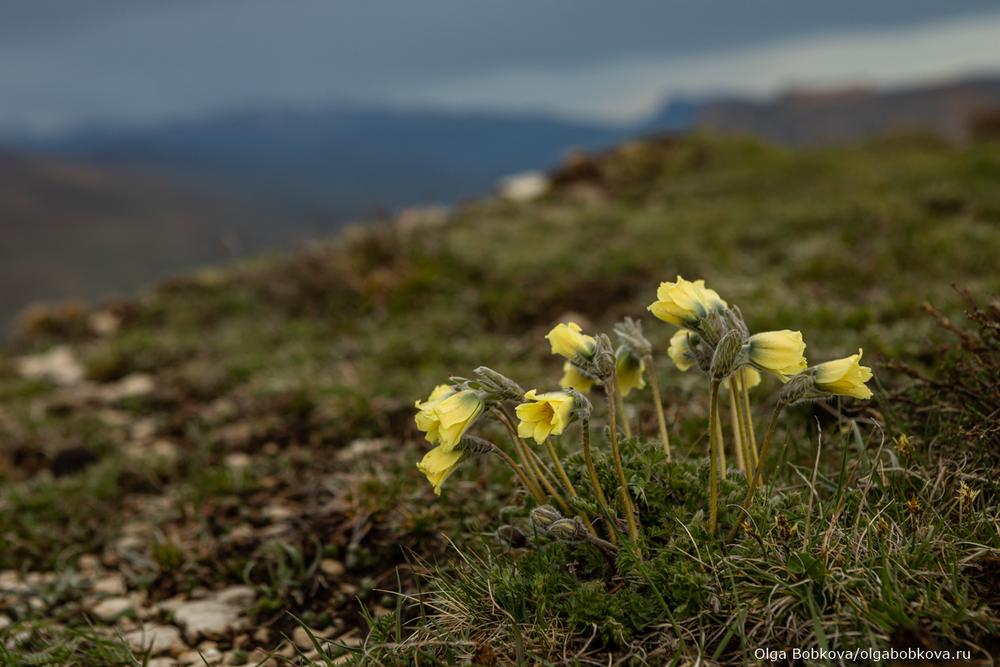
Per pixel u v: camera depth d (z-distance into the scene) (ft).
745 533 2.72
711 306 2.66
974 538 2.70
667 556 2.69
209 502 3.84
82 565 3.67
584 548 2.75
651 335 5.02
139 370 6.56
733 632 2.58
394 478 3.56
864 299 4.96
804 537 2.69
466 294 7.11
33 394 6.41
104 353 6.77
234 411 4.95
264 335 6.87
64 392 6.32
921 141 16.57
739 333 2.60
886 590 2.55
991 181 8.78
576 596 2.68
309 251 8.55
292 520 3.60
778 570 2.66
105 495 4.16
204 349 6.75
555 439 3.32
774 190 11.11
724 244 7.47
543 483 2.91
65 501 4.09
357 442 4.10
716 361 2.60
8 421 5.60
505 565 2.86
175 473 4.33
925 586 2.60
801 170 12.57
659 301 2.66
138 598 3.43
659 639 2.64
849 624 2.55
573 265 7.55
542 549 2.80
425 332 6.18
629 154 14.62
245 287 8.36
